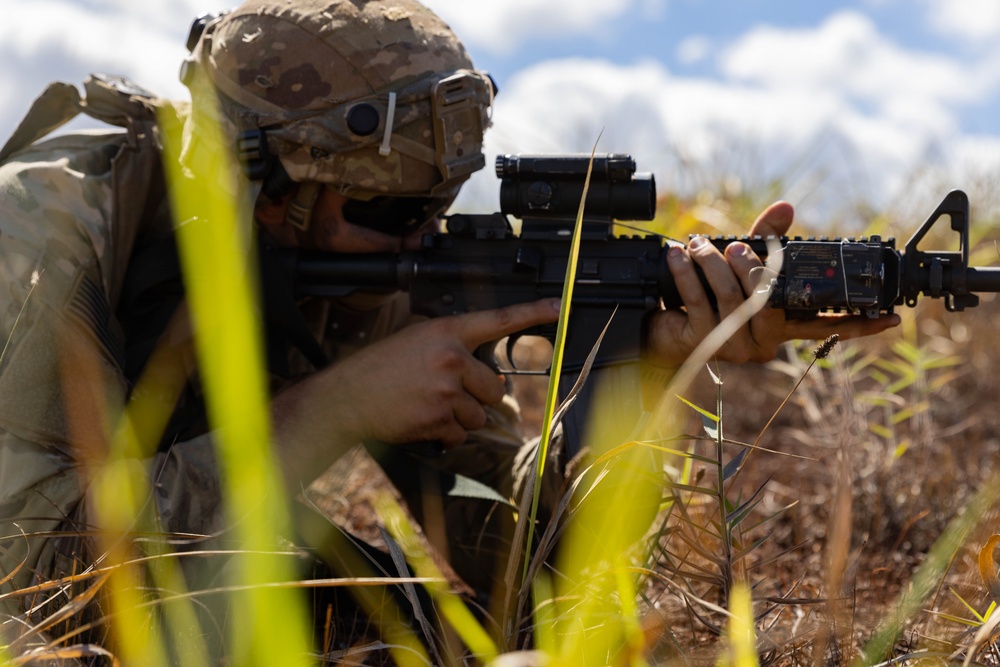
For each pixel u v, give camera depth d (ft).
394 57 7.38
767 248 7.36
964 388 13.37
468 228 7.77
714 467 9.43
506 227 7.75
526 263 7.61
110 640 5.77
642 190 7.40
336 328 9.02
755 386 13.99
